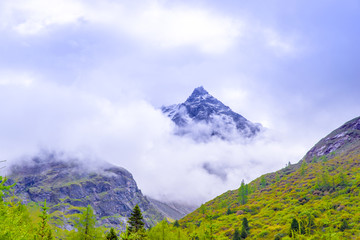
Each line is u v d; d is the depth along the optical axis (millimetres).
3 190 10570
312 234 65562
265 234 73438
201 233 68000
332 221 69812
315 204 90875
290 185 135875
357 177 106312
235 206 129625
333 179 110062
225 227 88750
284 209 97062
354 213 71438
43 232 20141
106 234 42688
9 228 11789
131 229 41656
